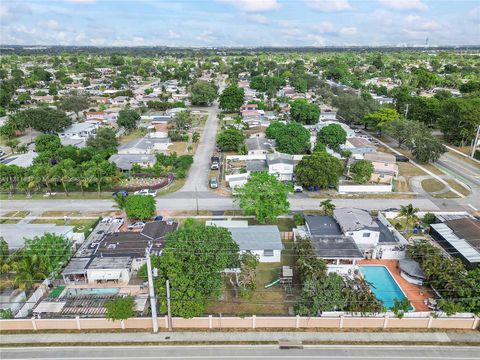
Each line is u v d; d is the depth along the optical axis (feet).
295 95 524.52
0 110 411.13
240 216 190.29
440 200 211.82
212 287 116.88
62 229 164.55
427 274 133.18
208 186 229.25
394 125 301.63
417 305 128.88
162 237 160.04
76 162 248.93
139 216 177.88
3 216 190.80
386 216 188.96
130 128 361.71
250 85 626.23
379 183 234.99
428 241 160.97
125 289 137.28
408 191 224.33
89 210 197.98
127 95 538.06
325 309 119.75
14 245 151.02
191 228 132.16
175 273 115.55
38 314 122.01
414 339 115.96
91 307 126.21
